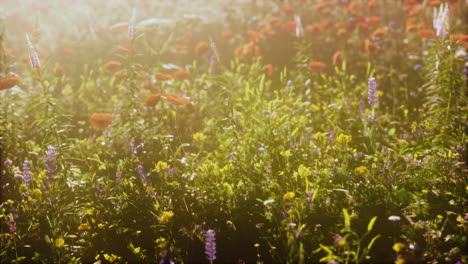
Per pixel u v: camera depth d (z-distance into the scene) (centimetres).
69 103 266
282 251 187
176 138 240
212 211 198
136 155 217
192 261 190
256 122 226
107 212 200
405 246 175
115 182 207
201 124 249
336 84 280
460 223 189
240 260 186
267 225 194
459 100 225
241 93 250
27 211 202
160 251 188
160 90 254
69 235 193
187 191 205
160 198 202
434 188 200
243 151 214
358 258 182
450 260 181
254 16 376
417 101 258
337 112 248
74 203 205
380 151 224
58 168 212
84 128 257
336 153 212
